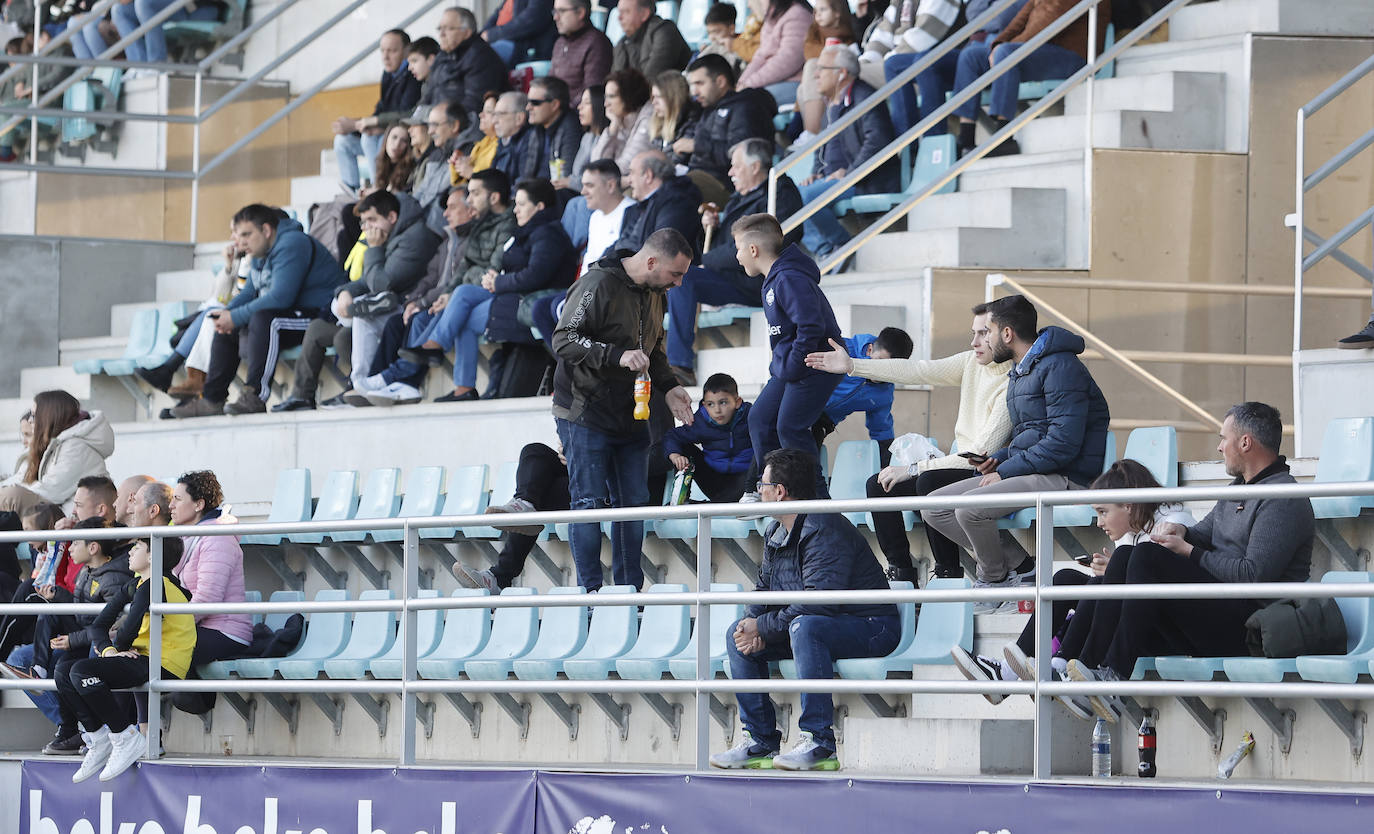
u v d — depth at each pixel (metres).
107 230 46.56
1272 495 18.30
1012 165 36.00
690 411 27.72
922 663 23.64
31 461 36.19
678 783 22.05
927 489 25.50
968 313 33.22
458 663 27.84
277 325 39.00
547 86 41.16
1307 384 28.44
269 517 34.34
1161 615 21.83
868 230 34.66
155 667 26.61
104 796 26.80
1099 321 33.31
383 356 36.97
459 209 37.91
